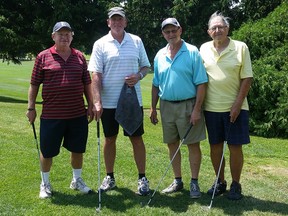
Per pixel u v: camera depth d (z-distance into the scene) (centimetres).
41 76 471
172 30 476
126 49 493
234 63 468
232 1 1523
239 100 466
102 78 496
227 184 560
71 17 1662
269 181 581
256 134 1034
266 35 1094
